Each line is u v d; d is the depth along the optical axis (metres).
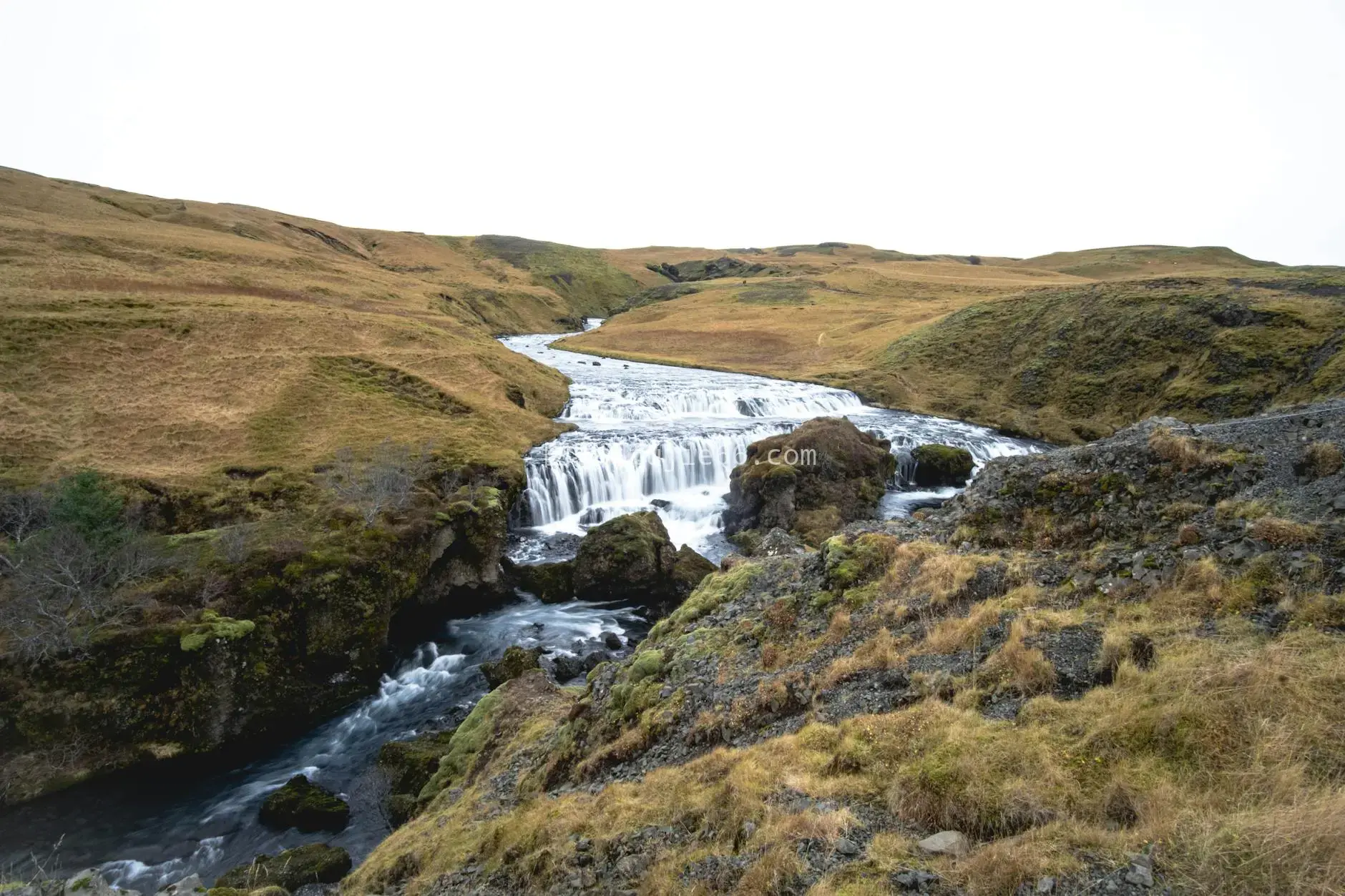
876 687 10.71
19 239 62.72
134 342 45.19
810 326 108.12
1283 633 8.42
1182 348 60.75
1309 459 12.46
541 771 13.75
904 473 47.00
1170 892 5.50
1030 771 7.45
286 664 23.34
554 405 59.78
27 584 20.52
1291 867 5.39
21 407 35.34
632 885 8.38
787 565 17.47
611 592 30.64
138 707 20.28
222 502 31.09
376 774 19.19
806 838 7.47
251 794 19.09
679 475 45.72
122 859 16.70
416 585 28.11
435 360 57.41
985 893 6.05
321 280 80.62
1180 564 10.70
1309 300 58.50
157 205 117.19
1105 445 16.44
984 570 13.09
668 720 12.53
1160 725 7.42
